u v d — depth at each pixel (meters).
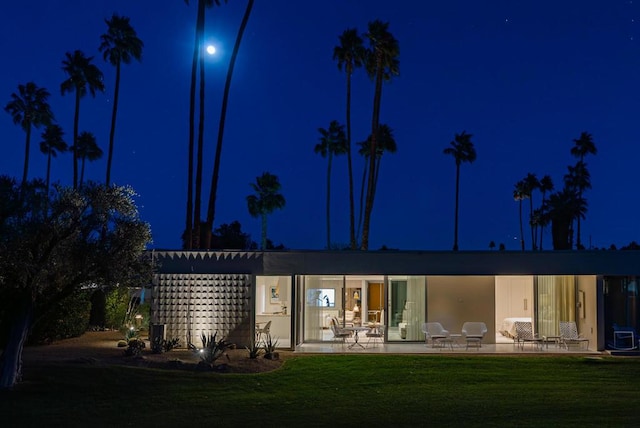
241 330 19.72
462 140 60.75
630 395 14.47
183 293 19.86
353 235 40.00
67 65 36.84
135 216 14.12
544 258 20.11
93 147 48.53
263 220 54.19
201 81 28.88
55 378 14.50
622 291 21.89
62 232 13.12
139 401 13.45
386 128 49.72
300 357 18.44
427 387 15.24
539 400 13.94
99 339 21.58
